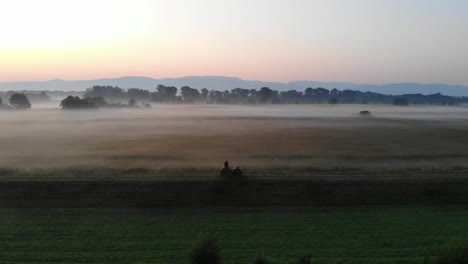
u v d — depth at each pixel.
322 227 18.81
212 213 21.03
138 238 17.39
